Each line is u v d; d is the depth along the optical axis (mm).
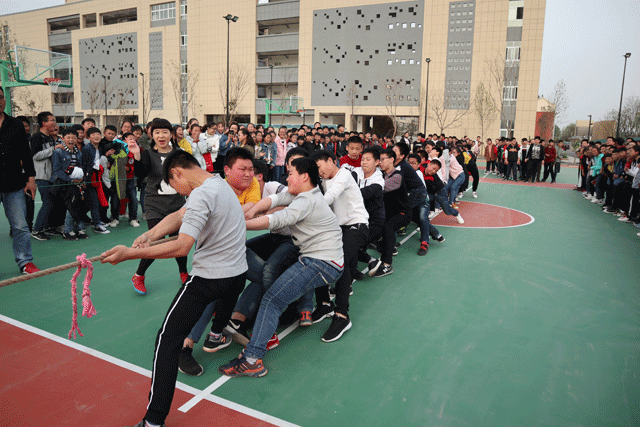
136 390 2629
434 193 7375
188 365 2826
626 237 7324
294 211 2920
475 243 6719
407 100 40000
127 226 7043
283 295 2906
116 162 6586
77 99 56438
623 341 3486
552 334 3592
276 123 47125
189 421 2342
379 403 2572
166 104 50188
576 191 14008
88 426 2273
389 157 5039
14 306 3805
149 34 49781
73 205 5969
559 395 2719
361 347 3291
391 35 39625
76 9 55062
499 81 36969
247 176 3145
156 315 3725
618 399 2689
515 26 36406
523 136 37281
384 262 4938
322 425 2350
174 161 2502
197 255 2430
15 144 4215
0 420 2293
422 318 3855
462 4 37281
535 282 4902
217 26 46438
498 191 13758
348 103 41656
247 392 2648
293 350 3223
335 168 3787
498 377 2912
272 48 44156
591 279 5051
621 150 9148
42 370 2807
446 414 2488
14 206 4395
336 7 40938
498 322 3807
